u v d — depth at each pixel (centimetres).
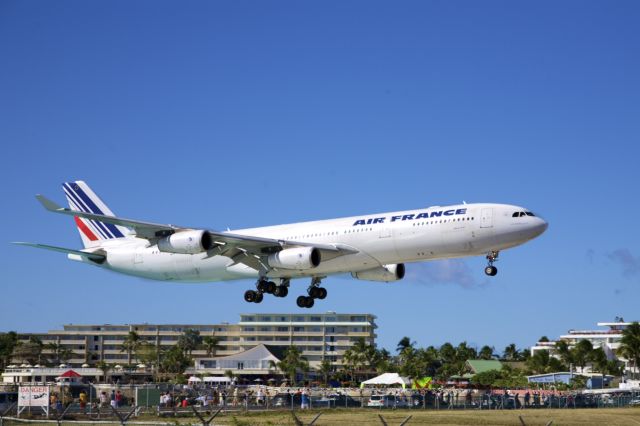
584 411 5600
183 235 5134
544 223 4884
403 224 5147
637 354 13500
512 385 11281
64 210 4819
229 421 4350
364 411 5456
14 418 4194
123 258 6300
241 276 5841
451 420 4512
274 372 13862
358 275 5691
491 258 5125
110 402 5819
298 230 5628
